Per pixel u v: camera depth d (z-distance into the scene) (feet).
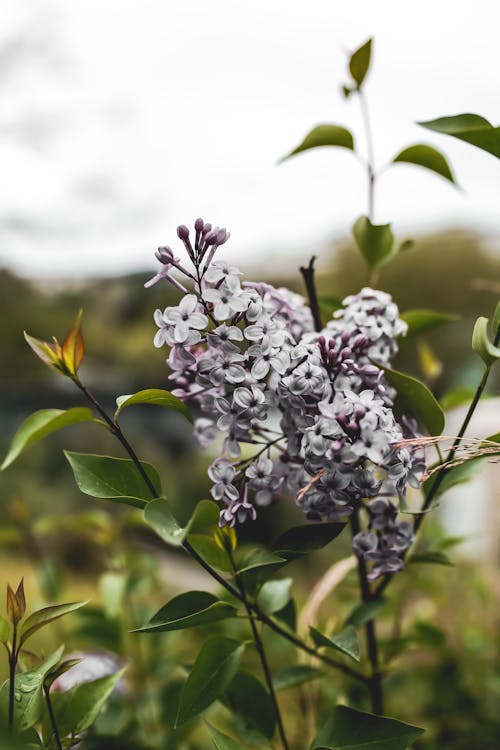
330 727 2.00
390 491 1.94
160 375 16.93
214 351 1.96
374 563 2.15
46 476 13.05
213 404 2.01
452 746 2.83
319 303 2.28
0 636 1.87
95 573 7.20
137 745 2.19
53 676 1.92
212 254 1.94
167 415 15.53
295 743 2.60
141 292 18.76
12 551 5.98
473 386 2.89
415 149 2.31
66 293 20.57
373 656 2.24
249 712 2.14
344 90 2.39
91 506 12.29
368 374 1.98
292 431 1.95
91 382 17.62
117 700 2.49
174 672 2.79
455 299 13.94
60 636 2.93
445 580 3.55
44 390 17.71
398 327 2.11
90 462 1.99
